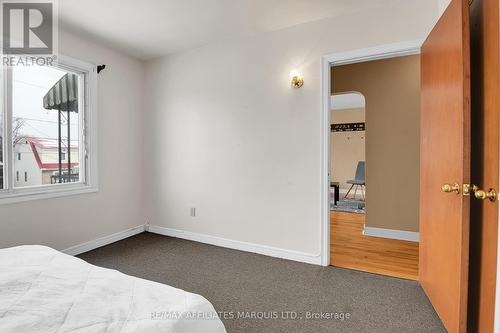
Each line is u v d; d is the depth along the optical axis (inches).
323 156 97.0
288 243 105.1
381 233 136.0
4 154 89.9
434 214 68.9
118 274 44.0
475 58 57.0
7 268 43.7
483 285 51.7
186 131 128.2
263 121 109.0
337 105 268.8
